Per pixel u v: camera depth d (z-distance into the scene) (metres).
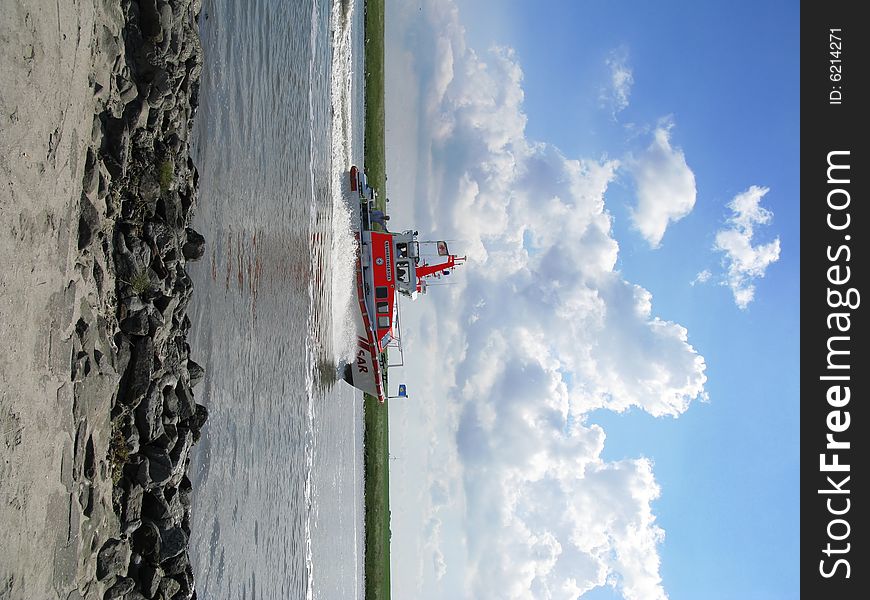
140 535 9.16
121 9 9.13
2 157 6.36
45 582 7.05
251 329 15.02
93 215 8.07
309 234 21.59
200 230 12.03
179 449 9.88
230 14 13.92
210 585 11.98
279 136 18.16
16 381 6.59
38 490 6.93
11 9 6.43
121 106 9.02
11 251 6.54
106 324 8.53
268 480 16.17
